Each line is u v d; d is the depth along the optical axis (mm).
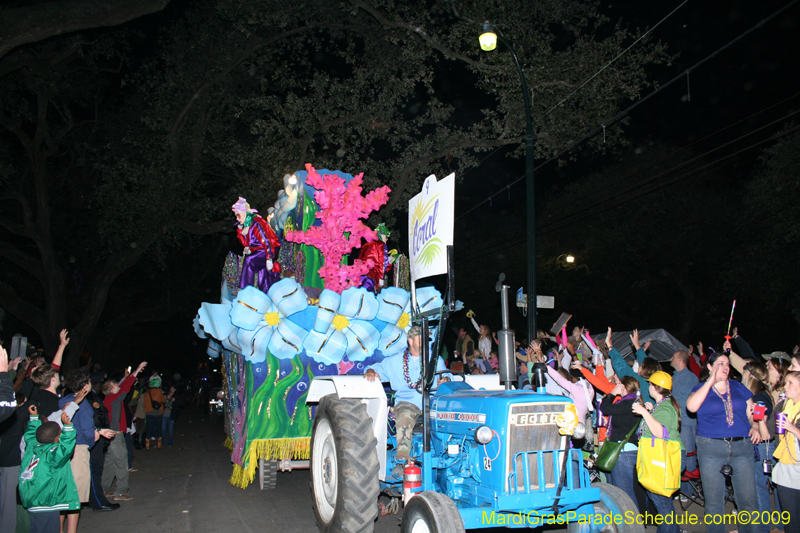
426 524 4109
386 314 6906
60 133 19281
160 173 16969
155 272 26062
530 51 14062
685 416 6219
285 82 16406
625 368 6711
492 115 15062
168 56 16797
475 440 4539
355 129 16328
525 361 8320
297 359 6820
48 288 18766
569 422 4242
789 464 4641
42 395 5238
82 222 22719
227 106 18047
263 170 14906
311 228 7195
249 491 7898
